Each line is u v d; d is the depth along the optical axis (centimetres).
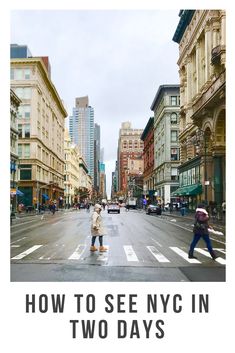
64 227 3052
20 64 7581
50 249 1675
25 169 7488
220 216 3822
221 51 3666
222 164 4091
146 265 1273
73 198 14712
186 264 1300
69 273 1137
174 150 8169
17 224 3572
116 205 6700
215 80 3769
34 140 7519
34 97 7562
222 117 3916
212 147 4081
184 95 6300
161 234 2394
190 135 5684
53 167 10206
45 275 1106
